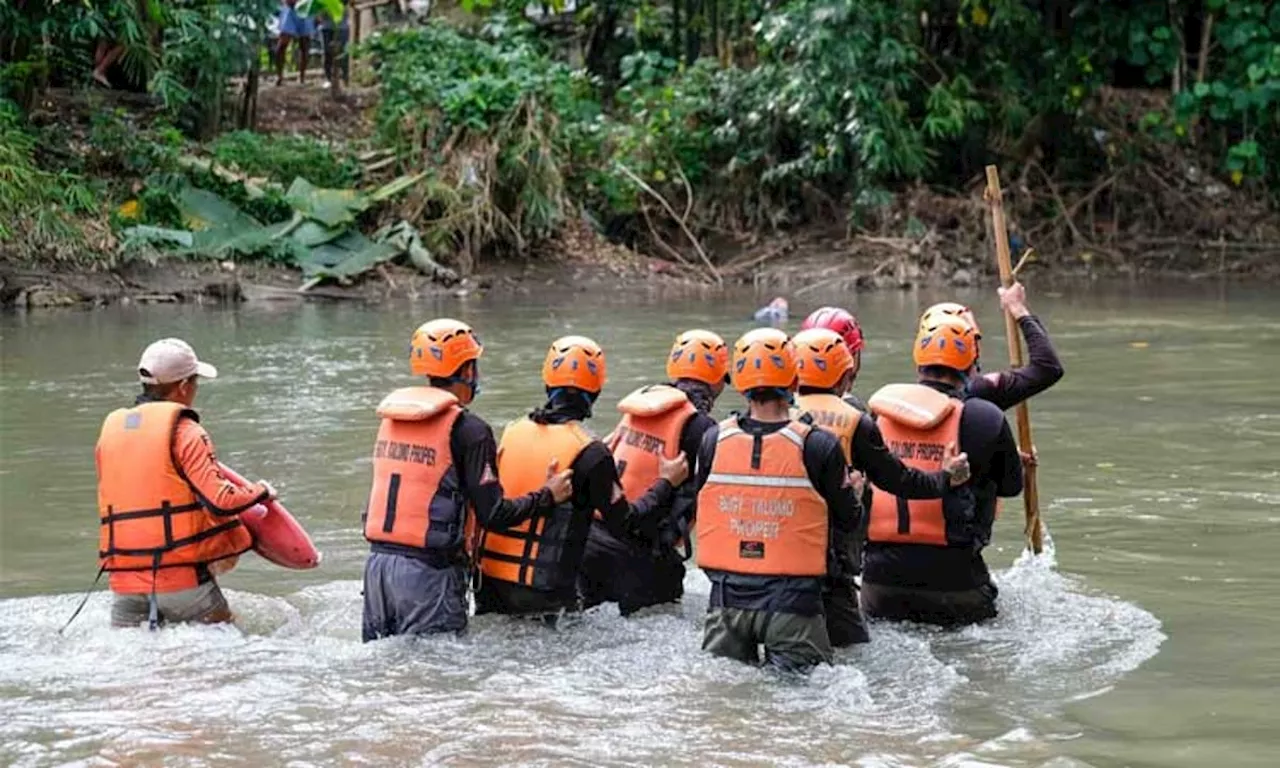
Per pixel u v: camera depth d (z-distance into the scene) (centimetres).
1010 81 2575
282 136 2498
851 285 2328
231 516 754
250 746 599
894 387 768
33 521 954
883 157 2441
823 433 682
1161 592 807
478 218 2323
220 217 2231
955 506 746
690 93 2639
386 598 734
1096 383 1431
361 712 636
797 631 678
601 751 595
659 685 669
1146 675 685
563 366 754
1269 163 2658
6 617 767
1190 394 1369
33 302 1978
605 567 784
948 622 758
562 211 2436
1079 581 828
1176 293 2214
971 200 2534
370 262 2227
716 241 2578
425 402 735
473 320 1905
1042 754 591
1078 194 2630
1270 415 1264
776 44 2520
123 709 639
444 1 2781
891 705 649
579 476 743
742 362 687
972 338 768
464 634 736
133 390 1386
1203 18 2658
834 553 707
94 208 2134
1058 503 989
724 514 689
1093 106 2689
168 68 2409
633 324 1866
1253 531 917
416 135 2409
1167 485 1030
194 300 2067
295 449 1150
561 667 694
